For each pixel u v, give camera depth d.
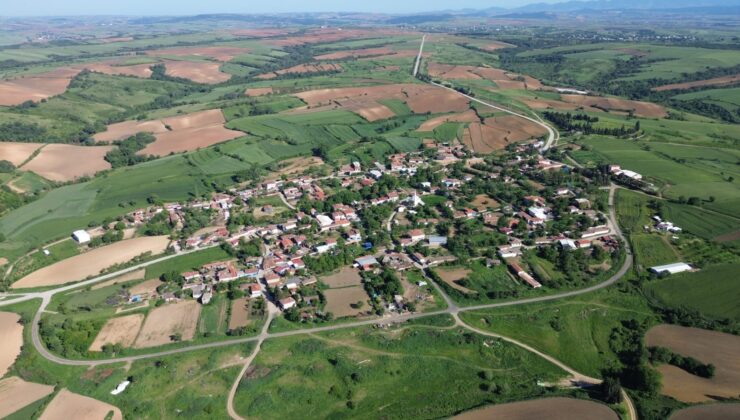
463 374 98.25
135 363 102.69
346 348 105.62
